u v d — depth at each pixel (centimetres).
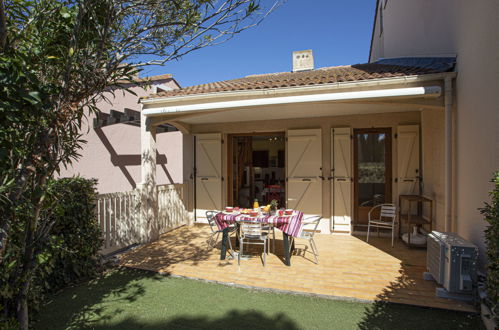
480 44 363
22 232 234
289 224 462
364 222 694
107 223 519
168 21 264
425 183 610
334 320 305
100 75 226
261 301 350
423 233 616
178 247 579
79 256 405
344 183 671
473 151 385
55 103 213
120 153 803
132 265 474
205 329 291
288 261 467
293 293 370
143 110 599
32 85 188
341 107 575
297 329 289
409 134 633
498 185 255
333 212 679
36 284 313
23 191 204
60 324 301
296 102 501
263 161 1403
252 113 639
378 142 681
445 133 461
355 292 367
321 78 546
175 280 416
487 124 343
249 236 475
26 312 257
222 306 338
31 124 195
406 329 287
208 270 450
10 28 205
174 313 322
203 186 796
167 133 1020
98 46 228
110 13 226
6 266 227
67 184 370
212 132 792
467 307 325
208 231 721
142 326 297
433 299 345
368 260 493
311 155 694
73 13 225
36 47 213
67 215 378
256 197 1192
